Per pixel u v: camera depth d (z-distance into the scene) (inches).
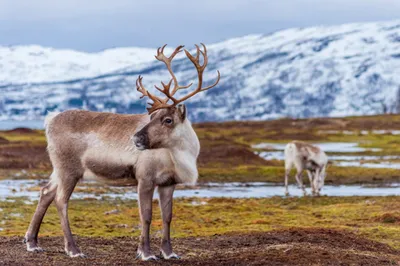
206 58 1096.2
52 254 1121.4
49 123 1137.4
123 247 1224.8
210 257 1127.0
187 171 1084.5
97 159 1106.1
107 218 1808.6
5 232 1510.8
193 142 1096.8
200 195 2618.1
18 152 4293.8
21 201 2180.1
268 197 2573.8
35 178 3221.0
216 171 3683.6
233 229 1621.6
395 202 2229.3
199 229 1620.3
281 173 3639.3
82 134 1116.5
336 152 5516.7
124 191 2628.0
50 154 1133.7
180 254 1169.4
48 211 1879.9
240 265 1044.5
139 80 1104.8
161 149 1075.9
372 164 4328.3
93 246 1227.2
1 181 3034.0
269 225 1706.4
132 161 1087.0
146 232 1085.1
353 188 2977.4
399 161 4576.8
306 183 3223.4
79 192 2544.3
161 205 1112.8
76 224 1674.5
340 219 1852.9
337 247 1263.5
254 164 4185.5
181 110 1072.8
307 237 1363.2
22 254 1112.2
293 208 2193.7
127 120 1115.3
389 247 1338.6
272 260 1068.5
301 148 2645.2
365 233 1519.4
